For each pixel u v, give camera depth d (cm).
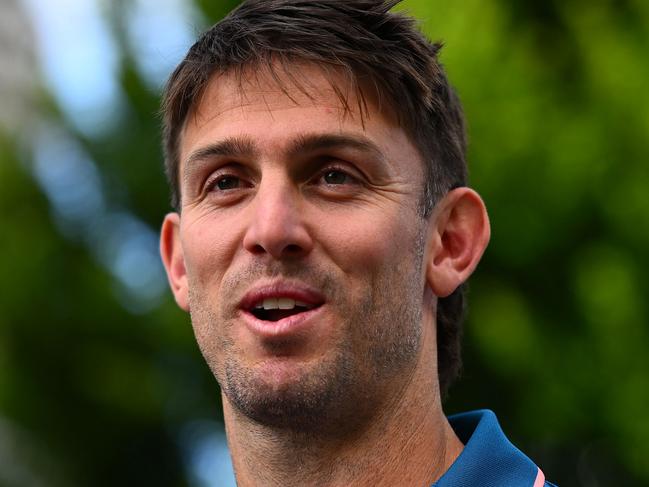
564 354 2712
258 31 897
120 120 3447
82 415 3444
